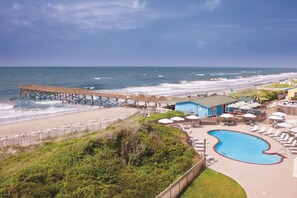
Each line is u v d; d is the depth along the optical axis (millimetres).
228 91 85188
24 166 18953
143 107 54938
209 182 17688
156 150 20594
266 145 26922
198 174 18953
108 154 19031
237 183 17641
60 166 17625
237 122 35656
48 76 182250
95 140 20031
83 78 166750
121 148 20078
